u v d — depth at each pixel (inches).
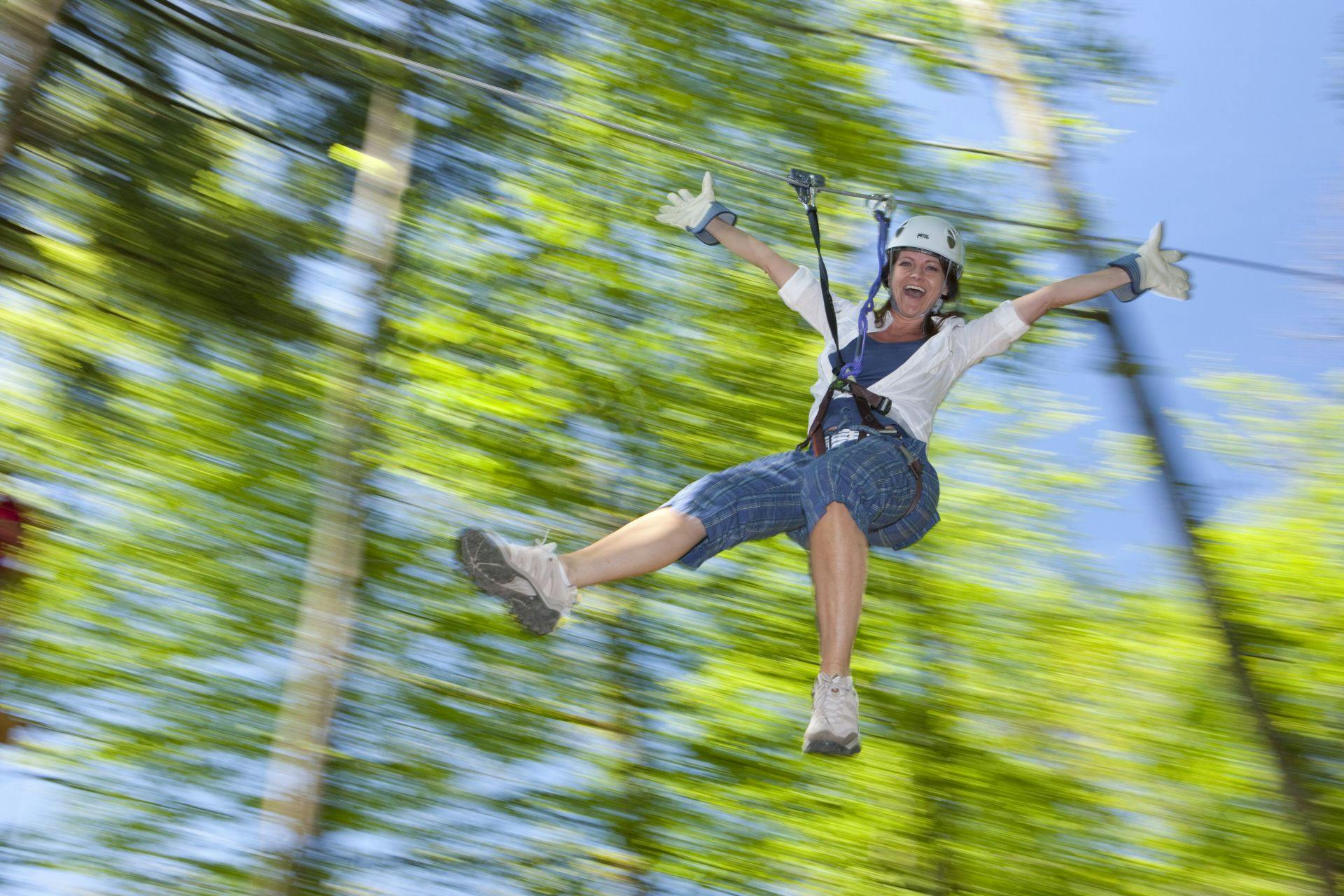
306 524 550.6
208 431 560.1
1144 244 276.8
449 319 613.6
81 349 554.6
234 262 576.4
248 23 585.3
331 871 478.6
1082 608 615.8
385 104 535.2
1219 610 593.6
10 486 519.5
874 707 577.0
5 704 470.9
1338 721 568.4
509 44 670.5
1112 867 532.1
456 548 217.2
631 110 670.5
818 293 267.9
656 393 617.3
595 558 225.1
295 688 439.5
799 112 669.9
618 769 555.5
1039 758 571.8
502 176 658.8
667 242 658.2
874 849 542.3
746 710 573.6
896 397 251.6
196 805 502.3
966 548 623.2
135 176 562.3
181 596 542.6
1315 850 528.1
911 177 659.4
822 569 231.0
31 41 440.8
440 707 536.7
